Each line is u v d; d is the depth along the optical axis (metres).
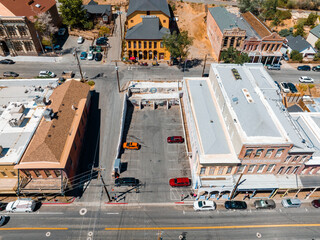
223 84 55.09
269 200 47.91
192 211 46.62
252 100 49.34
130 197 48.41
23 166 44.16
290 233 43.91
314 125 53.25
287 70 85.31
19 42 80.88
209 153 45.72
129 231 43.34
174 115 66.56
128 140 59.09
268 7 113.12
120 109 66.50
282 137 43.69
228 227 44.41
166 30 85.50
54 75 75.88
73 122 53.69
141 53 85.31
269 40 79.94
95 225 44.06
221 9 94.50
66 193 48.72
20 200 46.12
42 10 86.06
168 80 77.06
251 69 58.69
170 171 52.94
